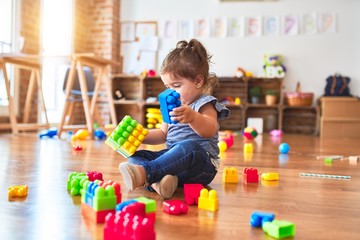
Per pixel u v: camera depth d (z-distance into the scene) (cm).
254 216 82
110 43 534
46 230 76
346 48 515
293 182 137
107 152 218
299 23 521
